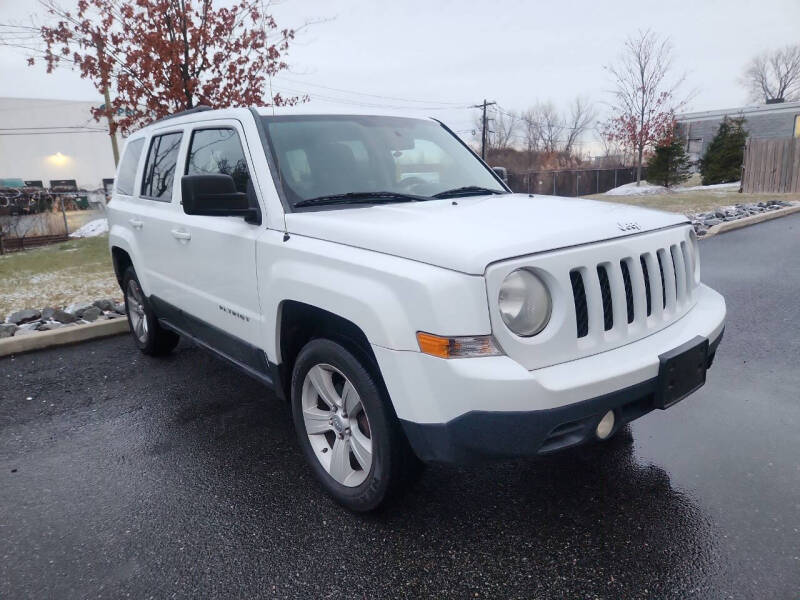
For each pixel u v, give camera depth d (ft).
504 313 7.47
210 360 17.21
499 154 203.21
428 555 8.32
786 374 14.23
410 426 7.83
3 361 17.75
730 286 23.25
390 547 8.52
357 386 8.63
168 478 10.71
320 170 11.03
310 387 9.96
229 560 8.38
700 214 46.21
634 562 8.01
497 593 7.55
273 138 11.07
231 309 11.48
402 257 7.98
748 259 28.60
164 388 15.12
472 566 8.07
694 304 10.34
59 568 8.34
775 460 10.45
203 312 12.71
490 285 7.24
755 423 11.86
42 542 8.96
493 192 12.46
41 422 13.33
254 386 15.07
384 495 8.70
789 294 21.61
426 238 7.87
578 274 8.09
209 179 9.94
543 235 7.85
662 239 9.27
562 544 8.45
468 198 11.40
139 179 15.90
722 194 70.64
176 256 13.42
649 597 7.39
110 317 21.20
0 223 59.00
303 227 9.62
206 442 12.09
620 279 8.32
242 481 10.53
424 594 7.59
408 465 8.61
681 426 11.85
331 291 8.59
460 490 9.91
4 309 23.53
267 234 10.23
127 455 11.64
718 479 9.93
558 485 9.95
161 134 15.03
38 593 7.86
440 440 7.63
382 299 7.89
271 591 7.73
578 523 8.91
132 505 9.87
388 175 11.76
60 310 21.81
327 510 9.55
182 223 12.92
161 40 26.94
